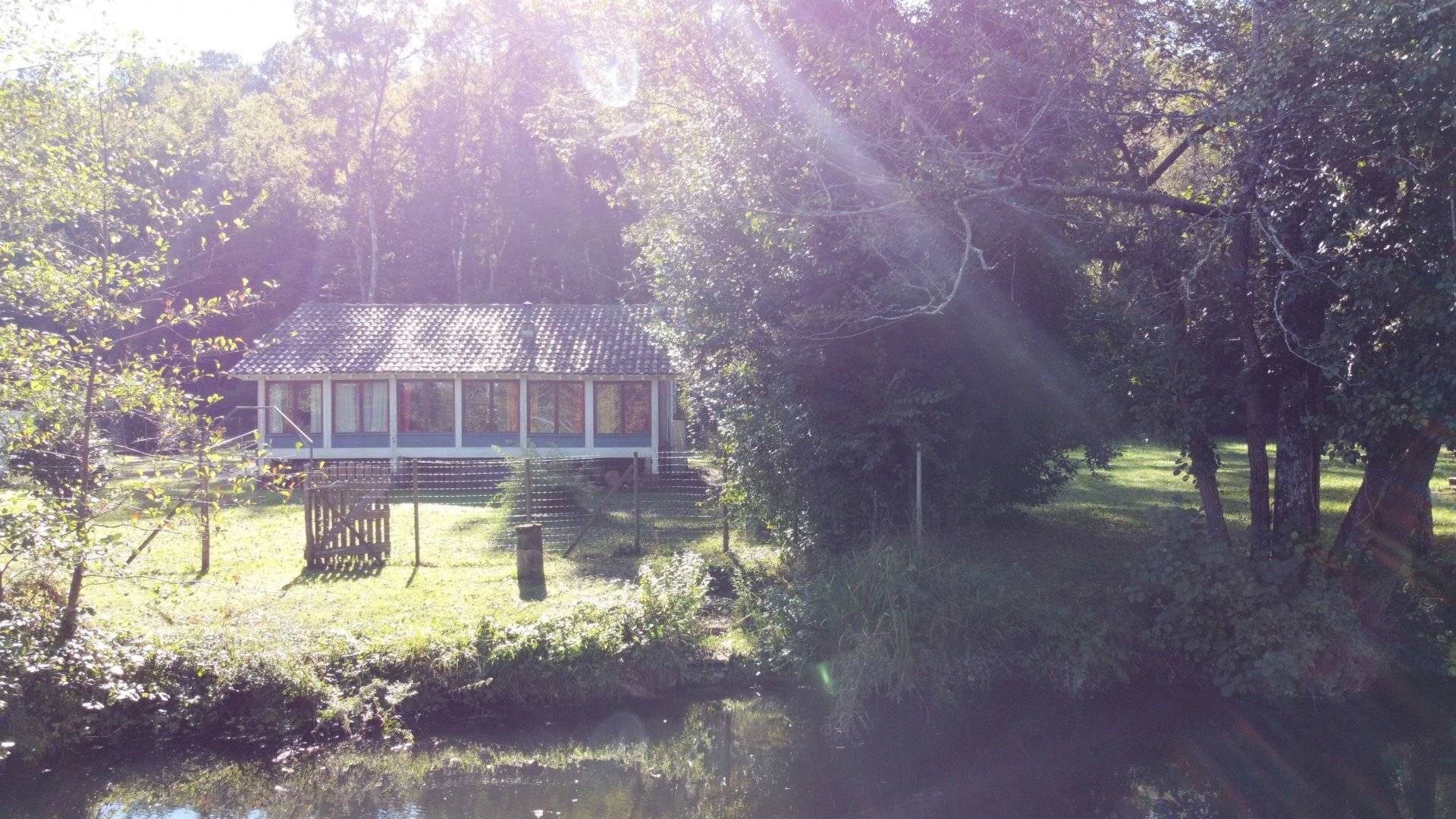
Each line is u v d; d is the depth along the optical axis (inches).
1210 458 430.9
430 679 376.2
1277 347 421.1
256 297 375.6
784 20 486.0
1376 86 341.7
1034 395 494.9
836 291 465.4
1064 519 613.0
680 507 729.6
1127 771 343.9
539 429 1037.8
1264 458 433.1
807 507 490.3
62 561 317.1
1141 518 617.0
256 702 356.8
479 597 459.2
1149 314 416.8
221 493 357.7
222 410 1413.6
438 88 1689.2
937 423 466.0
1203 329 438.6
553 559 553.0
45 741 324.8
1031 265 468.1
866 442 464.8
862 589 419.2
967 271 429.4
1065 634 407.5
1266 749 361.1
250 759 340.5
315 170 1644.9
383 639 384.2
